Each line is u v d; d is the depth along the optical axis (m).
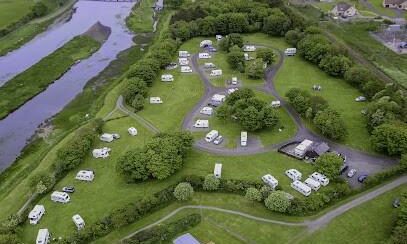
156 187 135.75
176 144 142.75
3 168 159.38
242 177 139.25
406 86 191.38
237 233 118.25
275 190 131.12
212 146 155.75
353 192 130.38
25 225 123.12
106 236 118.06
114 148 156.00
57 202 131.50
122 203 129.75
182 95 192.62
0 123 190.00
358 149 152.00
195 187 134.00
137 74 198.62
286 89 196.25
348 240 115.31
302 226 120.00
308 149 148.88
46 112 198.50
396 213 118.50
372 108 162.25
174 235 117.25
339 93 191.12
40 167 150.75
